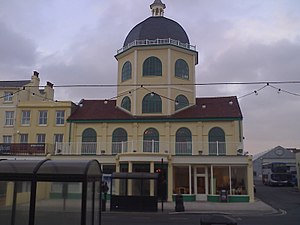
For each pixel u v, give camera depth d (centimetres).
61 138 3441
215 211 2216
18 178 934
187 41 3606
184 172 3183
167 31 3500
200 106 3450
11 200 984
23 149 3228
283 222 1672
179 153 3138
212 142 3120
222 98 3556
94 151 3228
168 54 3403
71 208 977
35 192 929
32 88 3788
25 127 3494
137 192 2236
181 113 3341
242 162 2886
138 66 3428
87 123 3388
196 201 2866
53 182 946
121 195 2225
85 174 920
